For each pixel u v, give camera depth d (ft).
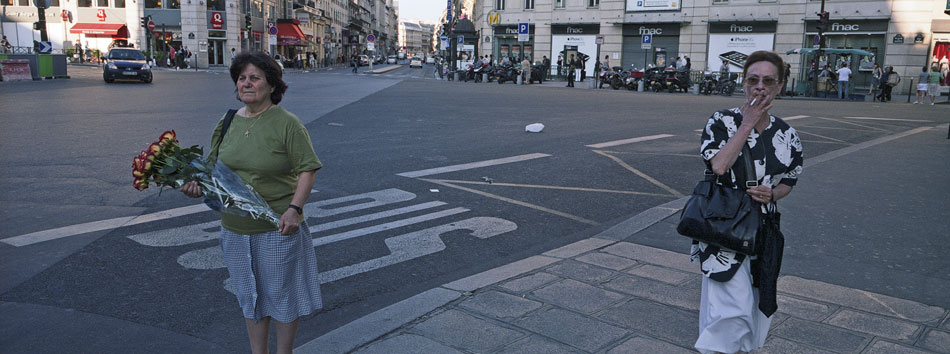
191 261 14.88
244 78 8.66
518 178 25.88
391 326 11.26
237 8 164.04
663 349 10.49
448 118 47.16
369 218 19.25
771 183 8.39
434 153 31.17
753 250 8.07
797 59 109.91
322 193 22.24
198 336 11.27
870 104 76.07
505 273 14.02
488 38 150.82
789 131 8.46
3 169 24.49
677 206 20.86
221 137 9.10
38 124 37.35
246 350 10.81
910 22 99.04
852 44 105.70
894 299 12.69
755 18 113.29
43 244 15.76
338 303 12.98
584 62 122.52
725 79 96.43
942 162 29.73
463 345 10.57
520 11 144.97
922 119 54.54
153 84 79.41
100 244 15.87
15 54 81.87
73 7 160.35
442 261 15.64
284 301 9.06
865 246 16.31
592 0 134.21
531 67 121.49
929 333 11.16
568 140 37.01
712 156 8.27
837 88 95.81
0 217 18.01
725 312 8.37
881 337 10.99
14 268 14.12
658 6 124.26
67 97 56.13
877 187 23.63
